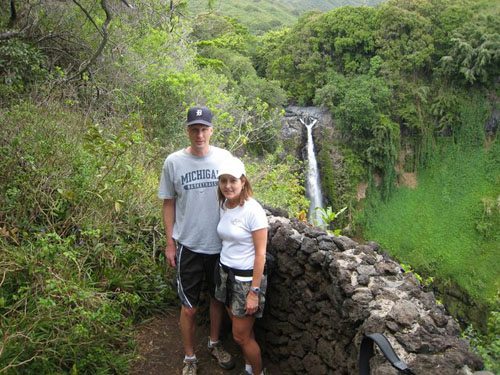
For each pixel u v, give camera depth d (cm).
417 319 226
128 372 309
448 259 2878
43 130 448
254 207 266
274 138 1711
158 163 576
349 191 2992
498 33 3262
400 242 3003
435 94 3362
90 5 845
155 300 377
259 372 295
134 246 393
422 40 3259
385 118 3078
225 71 2352
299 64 3466
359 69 3372
